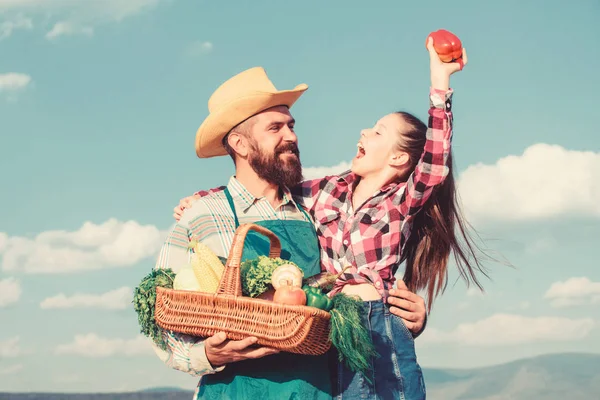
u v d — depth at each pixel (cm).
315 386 354
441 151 374
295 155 397
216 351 336
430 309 424
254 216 389
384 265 387
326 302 331
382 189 396
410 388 369
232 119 393
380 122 408
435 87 375
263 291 338
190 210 390
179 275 352
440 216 415
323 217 398
